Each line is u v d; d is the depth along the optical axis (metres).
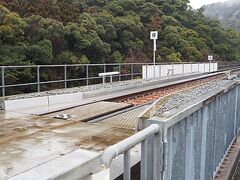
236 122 7.44
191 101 3.62
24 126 4.24
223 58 71.62
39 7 32.19
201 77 23.52
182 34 59.44
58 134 3.84
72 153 1.77
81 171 1.59
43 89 25.81
